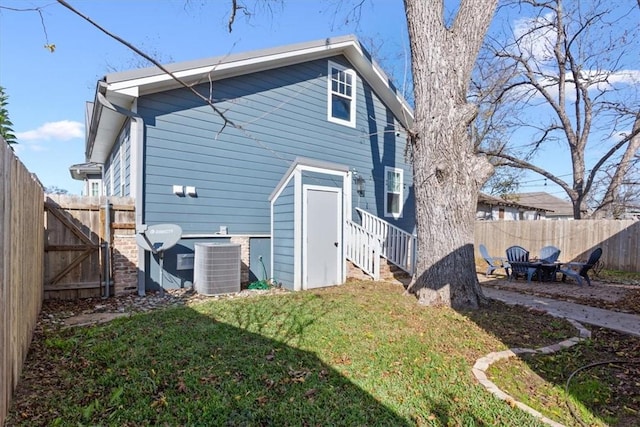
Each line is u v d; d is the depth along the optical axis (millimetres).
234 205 7766
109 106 6234
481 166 5973
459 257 5789
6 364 2316
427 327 4547
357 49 9938
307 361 3367
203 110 7324
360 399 2730
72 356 3342
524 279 9766
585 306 6242
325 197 7605
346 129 10203
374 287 7289
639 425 2727
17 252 2812
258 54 7797
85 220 6227
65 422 2299
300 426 2352
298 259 7094
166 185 6859
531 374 3496
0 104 10922
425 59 5980
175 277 6980
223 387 2812
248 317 4738
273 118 8469
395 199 11852
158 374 2975
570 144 15352
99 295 6266
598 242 11680
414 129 6207
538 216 26391
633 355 4020
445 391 2926
